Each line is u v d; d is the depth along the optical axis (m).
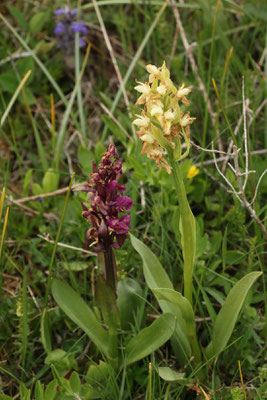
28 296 0.62
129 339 0.55
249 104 0.72
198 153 0.71
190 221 0.48
